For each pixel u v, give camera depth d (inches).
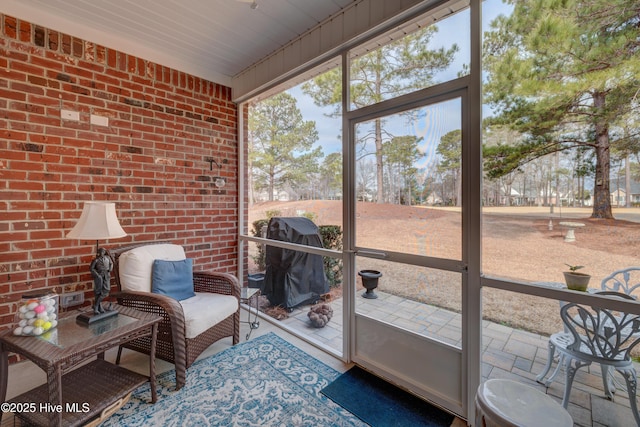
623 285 51.6
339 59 98.4
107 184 102.8
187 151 123.8
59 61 93.0
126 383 68.7
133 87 108.4
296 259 116.4
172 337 77.0
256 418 66.9
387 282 84.4
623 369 53.6
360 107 90.4
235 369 86.3
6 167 84.8
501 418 44.1
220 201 135.9
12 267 86.0
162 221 116.6
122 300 85.9
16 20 85.8
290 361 91.4
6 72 84.4
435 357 73.9
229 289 101.9
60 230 93.7
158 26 98.7
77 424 56.8
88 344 60.1
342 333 97.2
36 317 64.1
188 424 64.8
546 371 61.0
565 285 57.4
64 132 94.1
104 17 93.7
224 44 110.3
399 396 75.9
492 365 66.7
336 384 80.4
